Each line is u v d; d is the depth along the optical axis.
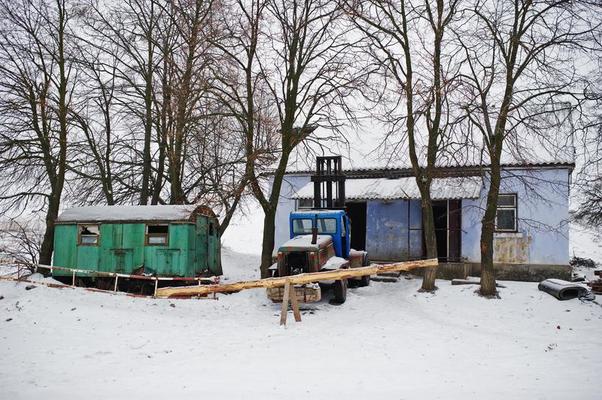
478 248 18.95
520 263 18.39
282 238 22.59
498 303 13.85
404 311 13.50
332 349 9.92
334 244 16.23
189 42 17.91
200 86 18.23
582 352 9.70
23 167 19.52
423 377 8.09
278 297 13.65
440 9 15.04
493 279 14.66
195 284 16.78
